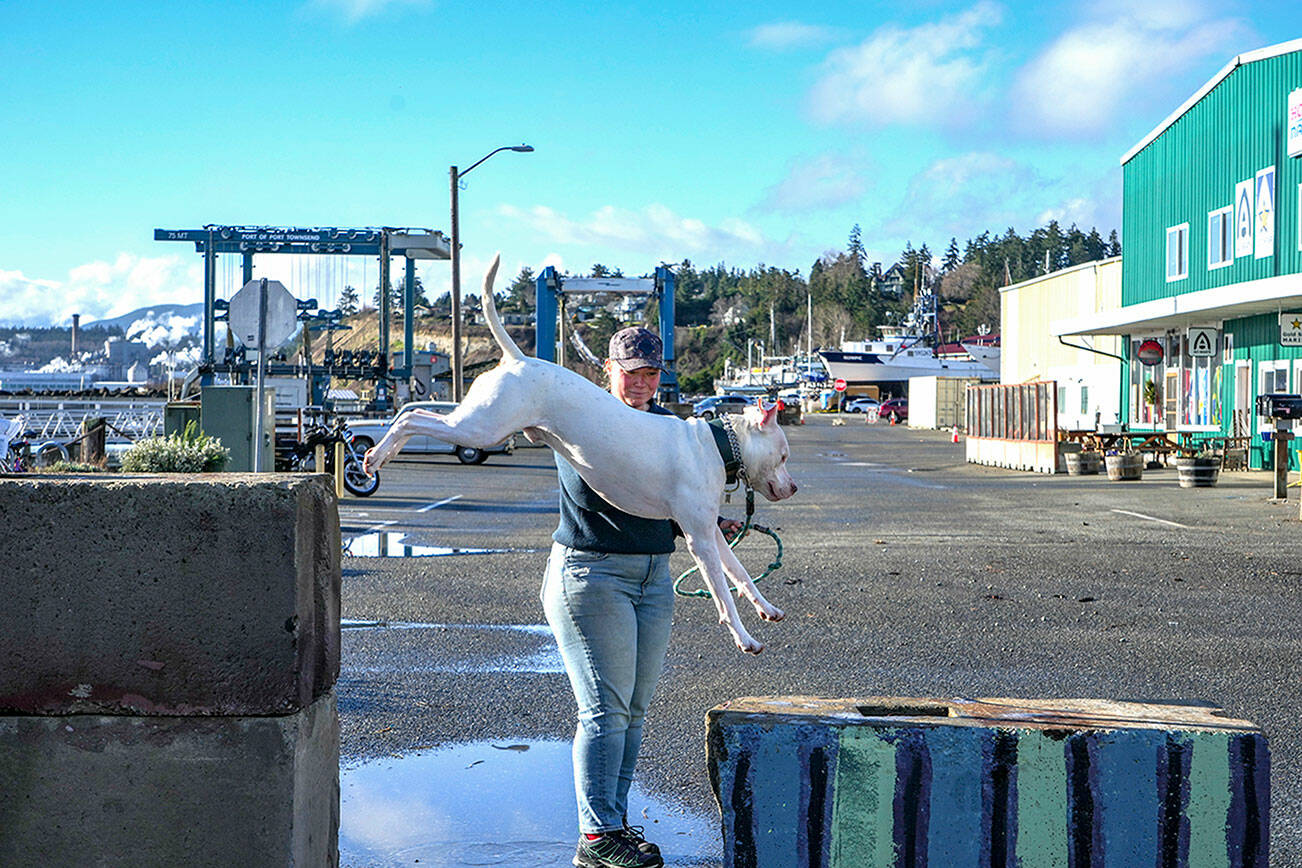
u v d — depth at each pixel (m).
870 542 13.81
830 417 76.25
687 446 4.25
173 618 3.21
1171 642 8.16
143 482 3.28
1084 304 39.19
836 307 194.50
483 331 143.62
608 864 4.26
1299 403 18.67
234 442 16.73
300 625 3.24
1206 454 24.11
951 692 6.78
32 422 24.78
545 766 5.50
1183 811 3.46
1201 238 28.66
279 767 3.22
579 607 4.34
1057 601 9.77
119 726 3.23
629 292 46.66
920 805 3.50
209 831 3.23
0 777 3.24
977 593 10.16
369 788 5.20
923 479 25.50
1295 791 5.09
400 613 9.20
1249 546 13.23
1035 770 3.48
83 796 3.24
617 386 4.66
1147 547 13.20
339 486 20.64
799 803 3.54
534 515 17.27
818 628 8.67
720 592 4.21
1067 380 40.06
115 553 3.21
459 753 5.70
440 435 3.98
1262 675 7.19
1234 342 27.81
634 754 4.55
